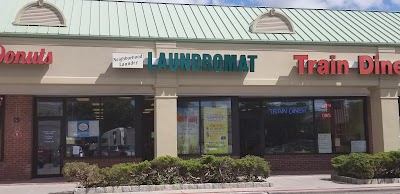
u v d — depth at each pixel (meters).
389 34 21.16
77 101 19.30
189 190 14.80
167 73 17.50
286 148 20.97
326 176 18.70
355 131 21.39
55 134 19.09
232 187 15.30
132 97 19.56
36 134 18.94
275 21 19.86
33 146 18.78
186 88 18.53
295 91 19.88
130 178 15.02
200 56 17.69
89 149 19.14
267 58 18.41
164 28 19.09
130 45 17.42
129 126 19.44
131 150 19.34
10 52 16.05
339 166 17.41
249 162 15.86
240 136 20.81
